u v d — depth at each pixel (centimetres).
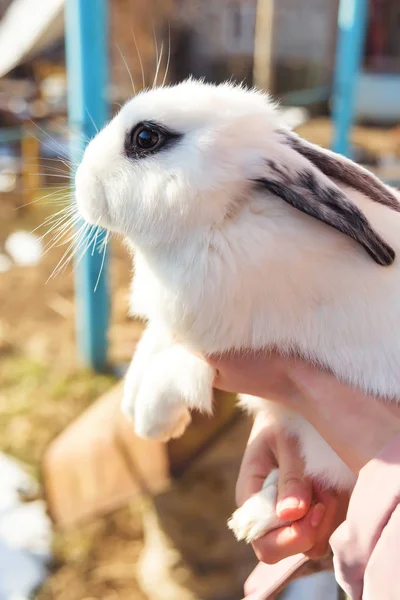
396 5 268
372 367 42
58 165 141
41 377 106
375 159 196
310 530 45
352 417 41
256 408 52
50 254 150
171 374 47
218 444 77
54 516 76
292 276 41
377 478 37
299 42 258
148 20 189
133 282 49
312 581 56
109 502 74
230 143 41
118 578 73
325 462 47
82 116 90
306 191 39
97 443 74
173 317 43
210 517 74
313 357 43
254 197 41
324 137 202
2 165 167
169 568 73
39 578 72
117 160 43
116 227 44
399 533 35
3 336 118
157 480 72
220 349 43
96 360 107
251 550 73
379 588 35
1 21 229
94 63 88
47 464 77
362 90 258
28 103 196
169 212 41
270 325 42
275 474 49
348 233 39
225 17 246
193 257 42
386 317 41
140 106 42
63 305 130
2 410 97
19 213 170
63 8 155
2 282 138
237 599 71
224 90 44
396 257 42
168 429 49
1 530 77
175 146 41
